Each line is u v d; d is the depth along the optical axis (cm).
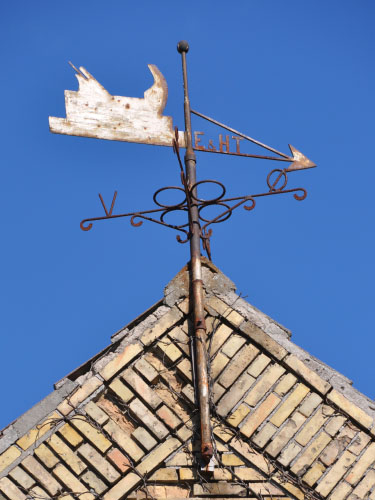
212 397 1005
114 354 1027
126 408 1002
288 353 1034
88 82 1172
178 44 1209
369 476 980
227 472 973
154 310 1066
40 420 986
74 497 953
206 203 1099
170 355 1025
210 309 1052
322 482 974
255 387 1016
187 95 1185
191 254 1070
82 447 976
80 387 1007
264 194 1109
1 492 945
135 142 1155
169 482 966
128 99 1176
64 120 1149
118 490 957
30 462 964
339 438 998
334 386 1022
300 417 1005
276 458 984
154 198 1091
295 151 1173
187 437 987
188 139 1154
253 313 1055
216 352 1032
